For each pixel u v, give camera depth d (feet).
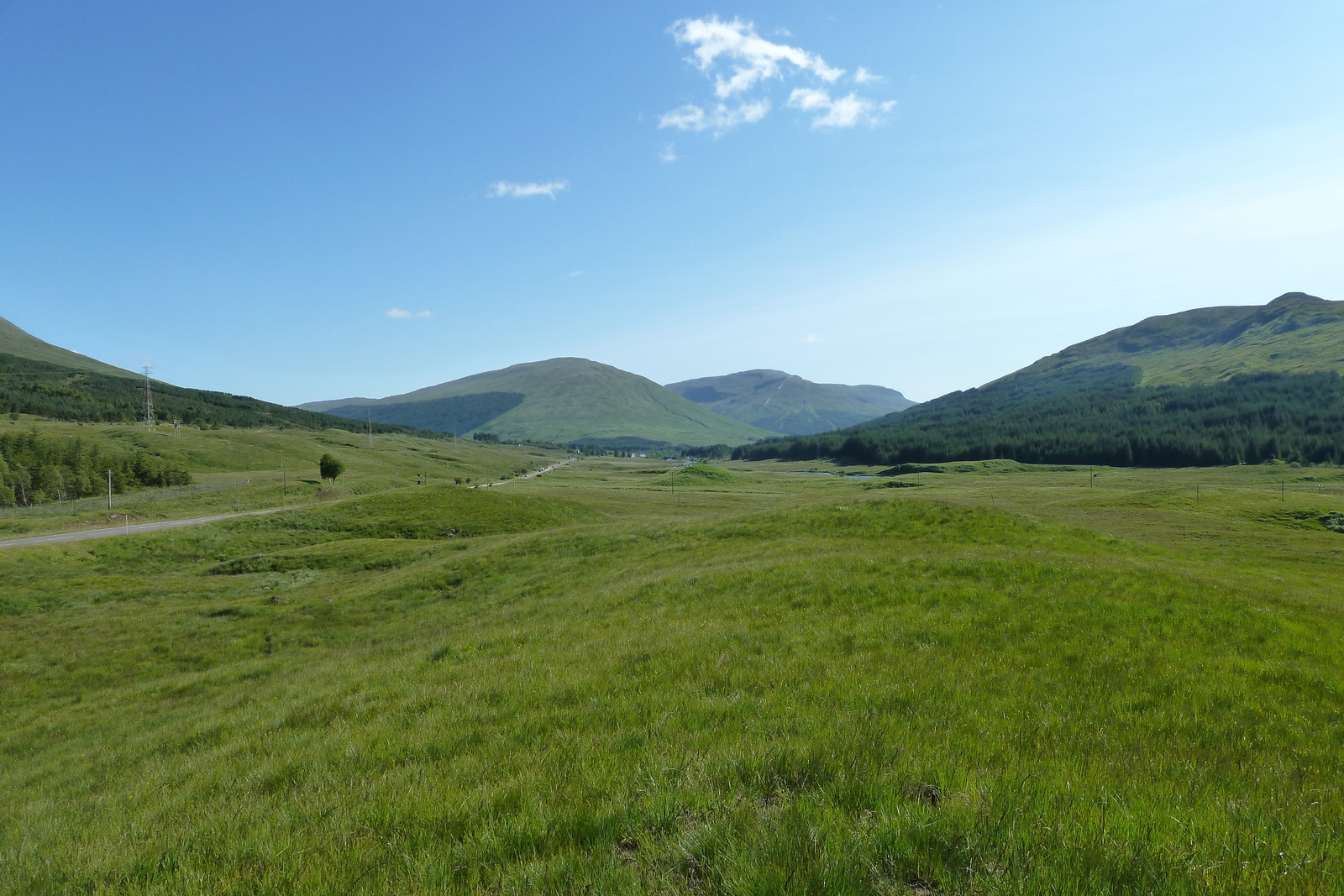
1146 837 17.46
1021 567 72.38
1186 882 15.49
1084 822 18.15
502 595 115.85
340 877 17.90
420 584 134.72
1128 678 39.96
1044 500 342.44
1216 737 30.86
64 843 28.02
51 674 97.09
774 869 15.37
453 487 315.99
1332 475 599.98
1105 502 314.55
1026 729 29.58
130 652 105.81
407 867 18.17
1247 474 655.35
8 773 60.70
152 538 226.58
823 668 41.93
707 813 19.53
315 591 149.38
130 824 28.32
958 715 31.50
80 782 48.32
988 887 15.01
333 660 83.71
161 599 147.13
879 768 22.39
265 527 252.01
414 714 40.37
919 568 74.54
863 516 138.72
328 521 261.85
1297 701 36.94
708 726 30.55
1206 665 42.47
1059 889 14.76
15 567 188.03
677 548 131.95
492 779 25.41
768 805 20.31
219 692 80.07
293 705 51.62
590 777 23.90
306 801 25.58
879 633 51.44
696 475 627.46
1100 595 60.80
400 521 262.88
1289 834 18.75
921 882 15.76
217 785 32.32
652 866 17.07
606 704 36.60
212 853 21.24
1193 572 81.87
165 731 58.80
